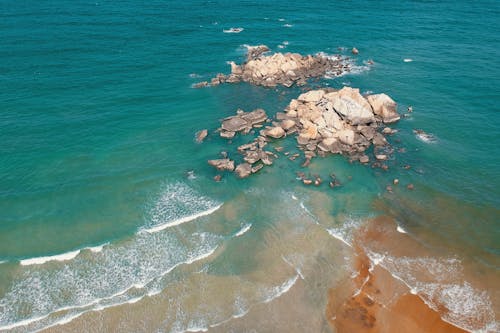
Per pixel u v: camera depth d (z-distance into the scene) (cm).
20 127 5366
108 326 3008
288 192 4447
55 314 3059
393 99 6550
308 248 3725
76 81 6862
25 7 11469
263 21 11619
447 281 3381
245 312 3136
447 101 6450
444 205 4234
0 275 3353
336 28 10950
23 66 7288
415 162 4938
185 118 5928
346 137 5212
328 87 7062
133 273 3425
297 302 3225
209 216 4078
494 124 5728
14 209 4050
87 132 5397
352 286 3356
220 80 7281
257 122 5803
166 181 4562
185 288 3312
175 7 12850
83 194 4300
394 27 10919
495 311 3131
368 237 3847
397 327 3048
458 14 12175
